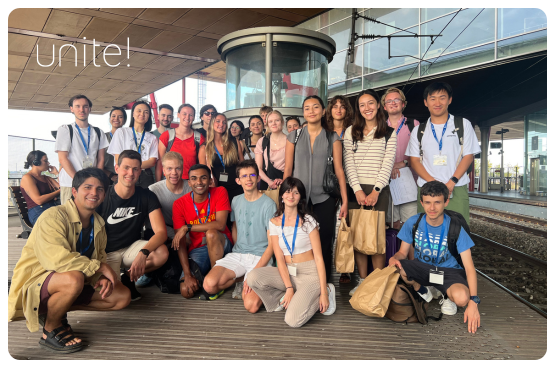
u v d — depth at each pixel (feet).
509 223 30.55
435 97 11.49
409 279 9.18
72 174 14.12
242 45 21.03
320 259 9.17
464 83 39.55
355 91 46.32
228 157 13.60
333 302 9.42
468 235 8.95
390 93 12.89
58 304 7.37
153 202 10.26
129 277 10.19
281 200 9.57
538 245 22.22
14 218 30.71
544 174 57.57
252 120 15.69
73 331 8.31
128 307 9.77
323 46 21.22
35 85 38.68
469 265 8.82
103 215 9.78
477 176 98.27
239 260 10.52
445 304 9.53
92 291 8.39
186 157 14.73
